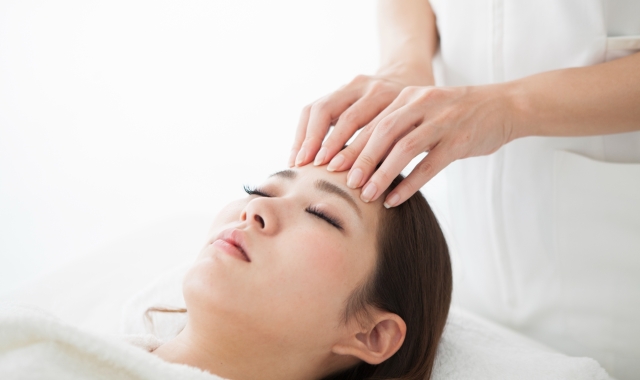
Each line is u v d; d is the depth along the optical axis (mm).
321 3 2053
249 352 921
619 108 962
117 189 2072
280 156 2176
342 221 932
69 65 1964
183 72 2068
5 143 1948
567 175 1154
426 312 1079
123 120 2049
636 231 1098
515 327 1344
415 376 1061
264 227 896
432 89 941
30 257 1979
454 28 1236
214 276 864
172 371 760
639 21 1067
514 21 1146
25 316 753
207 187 2172
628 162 1120
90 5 1943
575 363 1075
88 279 1395
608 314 1165
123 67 2014
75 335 733
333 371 1065
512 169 1210
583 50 1097
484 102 955
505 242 1271
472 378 1072
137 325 1232
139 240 1569
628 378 1181
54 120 1977
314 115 1045
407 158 875
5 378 702
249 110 2137
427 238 1086
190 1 2014
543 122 985
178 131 2109
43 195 1993
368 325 989
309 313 898
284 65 2109
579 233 1161
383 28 1373
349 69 2104
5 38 1900
